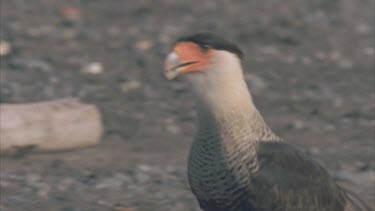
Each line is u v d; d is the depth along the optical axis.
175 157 15.02
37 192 13.32
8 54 21.50
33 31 23.78
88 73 20.30
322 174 10.35
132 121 16.95
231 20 25.45
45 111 14.77
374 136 16.31
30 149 14.60
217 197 10.23
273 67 21.05
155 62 21.33
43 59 21.14
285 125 16.92
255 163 10.10
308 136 16.30
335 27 25.02
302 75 20.52
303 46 23.06
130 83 19.48
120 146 15.50
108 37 23.59
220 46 10.11
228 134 10.10
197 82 10.16
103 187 13.61
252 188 10.09
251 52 22.33
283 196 10.11
